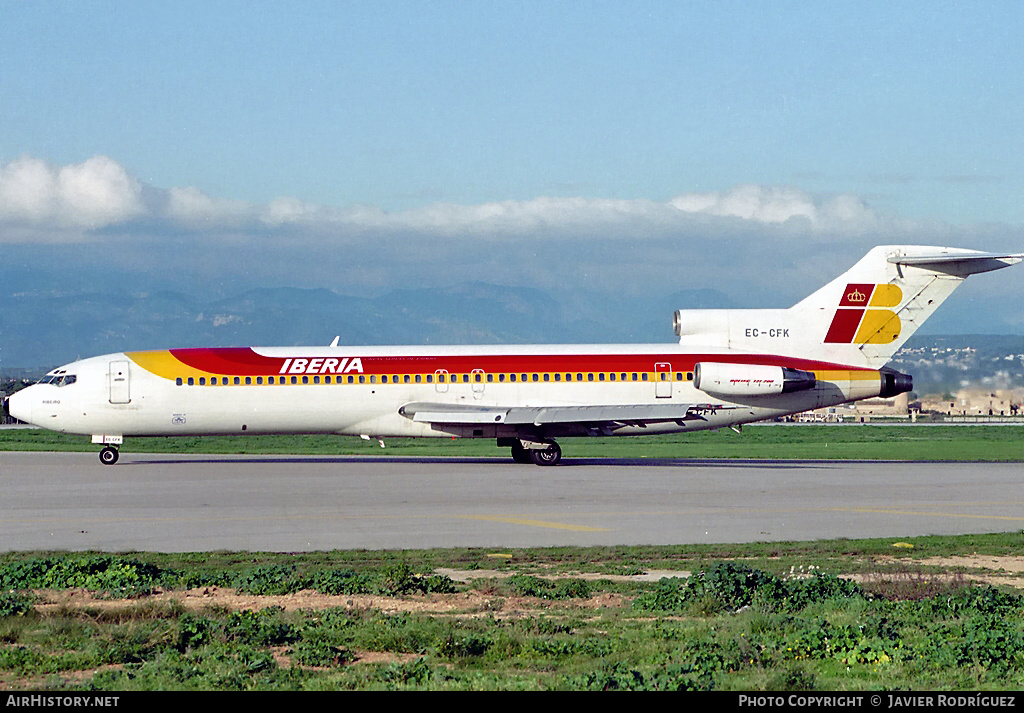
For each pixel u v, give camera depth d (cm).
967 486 11719
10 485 11694
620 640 4478
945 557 7062
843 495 10775
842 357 15000
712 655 4162
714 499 10388
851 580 5956
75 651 4306
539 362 14700
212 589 5822
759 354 14850
